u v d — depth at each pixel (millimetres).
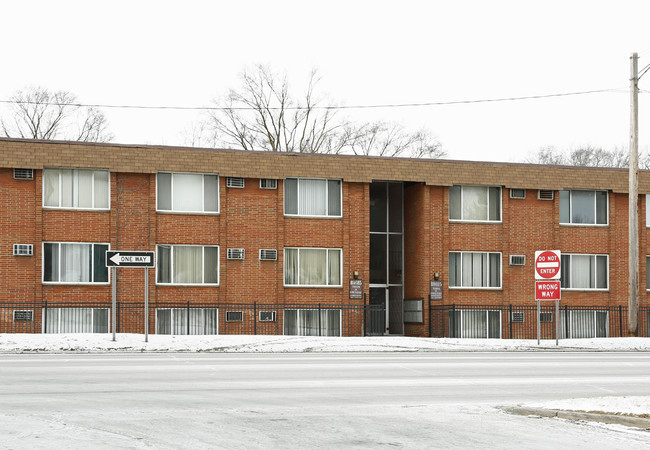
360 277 36438
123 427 10656
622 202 39562
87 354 24453
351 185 36500
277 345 27469
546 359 23391
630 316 32719
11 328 32219
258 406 12898
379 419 11797
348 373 18344
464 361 22188
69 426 10648
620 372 19422
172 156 34000
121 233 33625
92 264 33438
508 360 22766
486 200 38094
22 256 32500
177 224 34344
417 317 37406
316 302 35938
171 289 34188
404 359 22812
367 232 36531
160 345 26484
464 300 37469
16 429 10391
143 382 16000
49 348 25422
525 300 38188
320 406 13055
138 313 33750
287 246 35656
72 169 33406
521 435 10664
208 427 10781
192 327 34594
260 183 35250
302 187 36062
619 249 39312
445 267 37094
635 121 32312
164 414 11844
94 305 33344
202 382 16156
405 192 38906
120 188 33719
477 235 37781
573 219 39062
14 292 32406
